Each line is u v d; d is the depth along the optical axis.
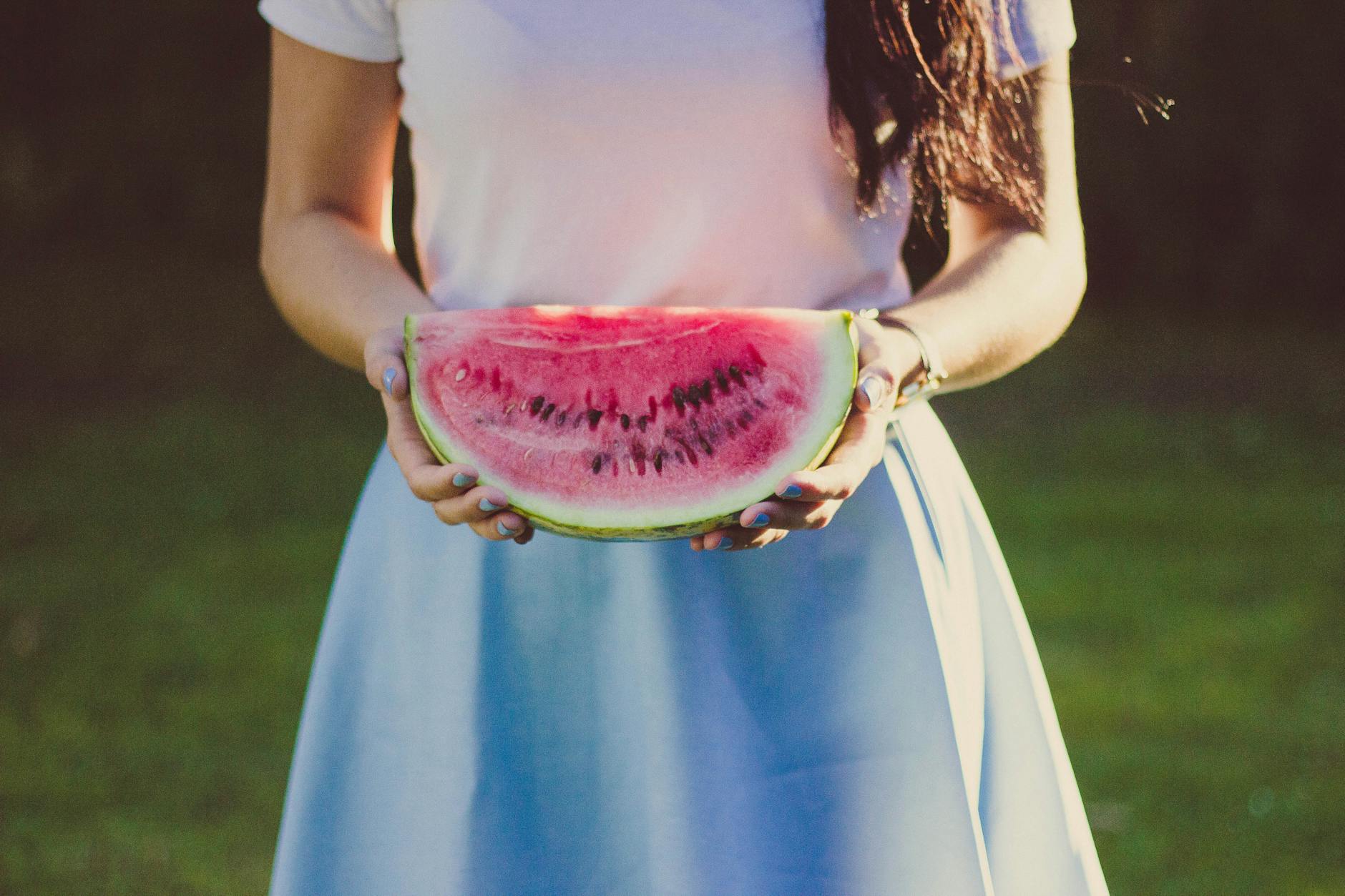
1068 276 1.71
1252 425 9.62
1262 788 4.35
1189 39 13.16
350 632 1.75
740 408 1.49
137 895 3.68
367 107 1.80
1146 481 8.20
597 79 1.58
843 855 1.62
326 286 1.71
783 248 1.64
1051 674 5.30
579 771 1.68
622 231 1.64
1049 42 1.69
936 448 1.77
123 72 14.38
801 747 1.64
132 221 14.80
